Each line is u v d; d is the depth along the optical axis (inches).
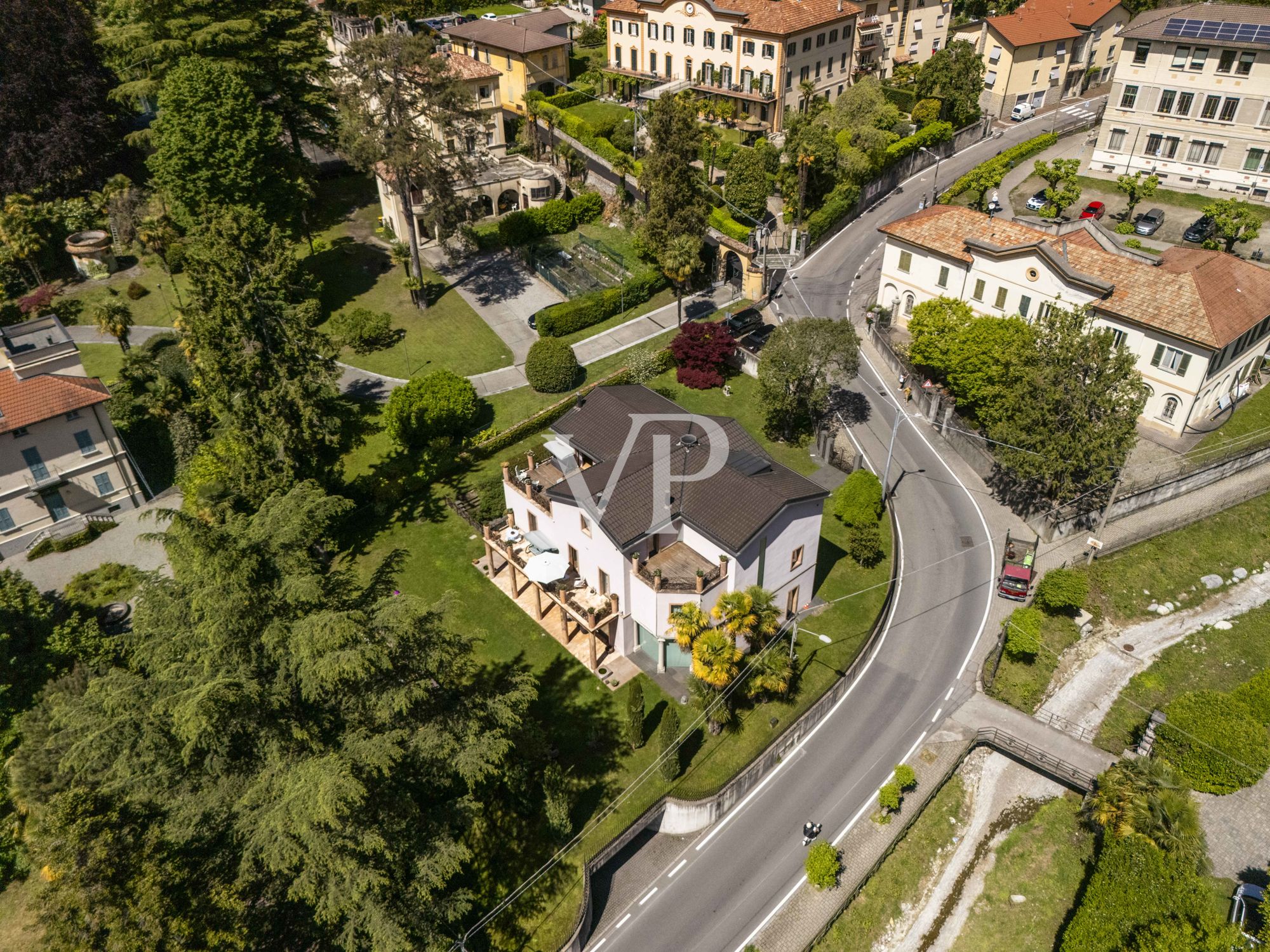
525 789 1438.2
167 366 2490.2
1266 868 1429.6
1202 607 1889.8
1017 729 1604.3
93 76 3282.5
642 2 3799.2
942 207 2677.2
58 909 1003.3
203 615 1173.7
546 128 3585.1
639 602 1614.2
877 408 2422.5
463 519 2091.5
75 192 3302.2
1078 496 1952.5
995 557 1964.8
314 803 977.5
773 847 1439.5
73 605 1902.1
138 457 2375.7
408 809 1138.7
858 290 2923.2
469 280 3002.0
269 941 1212.5
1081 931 1275.8
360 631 1094.4
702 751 1557.6
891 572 1929.1
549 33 3900.1
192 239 2645.2
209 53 2928.2
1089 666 1770.4
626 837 1405.0
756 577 1635.1
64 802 1072.2
